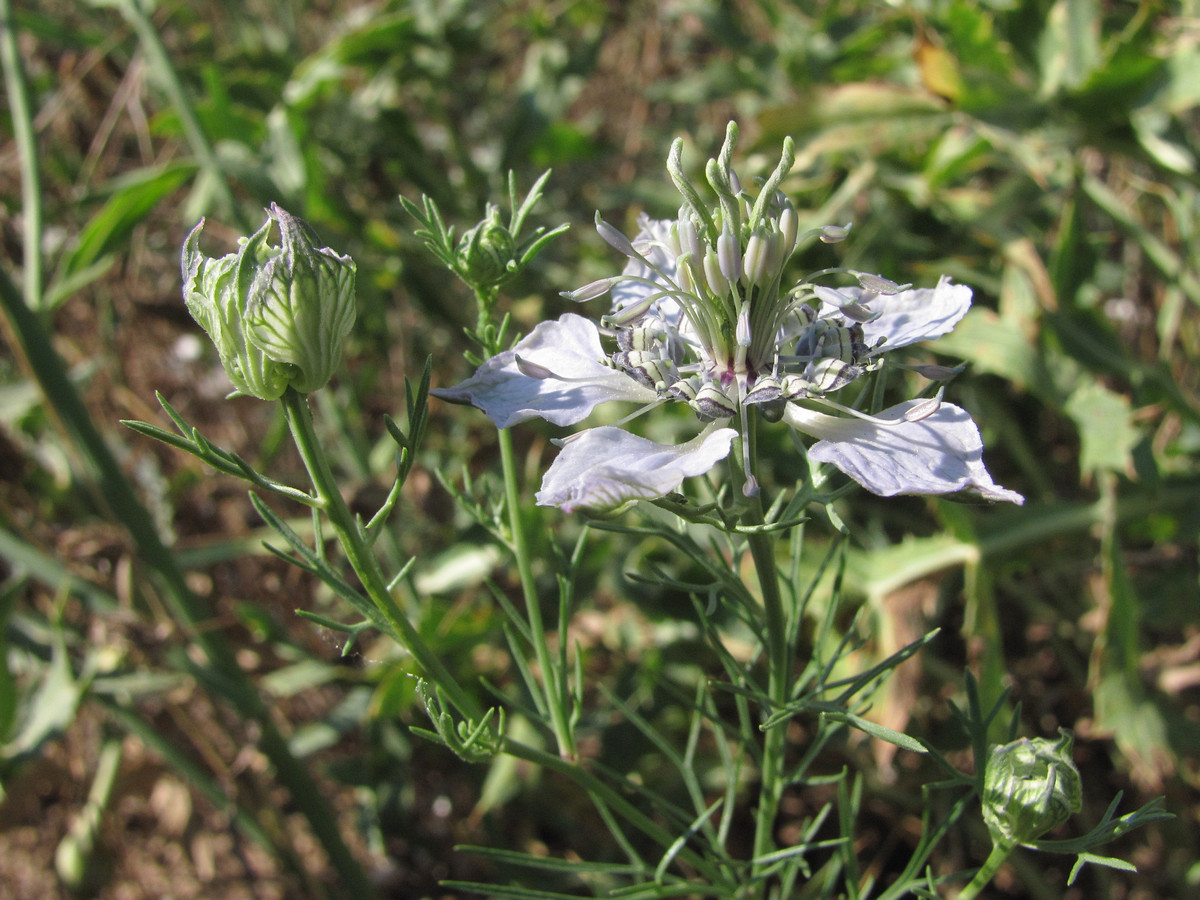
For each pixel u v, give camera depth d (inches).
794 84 6.0
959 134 5.2
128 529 4.4
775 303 2.5
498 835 4.8
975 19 5.1
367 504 5.1
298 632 5.4
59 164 6.1
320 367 2.2
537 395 2.5
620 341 2.6
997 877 4.7
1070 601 5.3
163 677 4.5
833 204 5.3
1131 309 6.0
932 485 2.2
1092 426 4.6
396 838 5.1
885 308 2.7
